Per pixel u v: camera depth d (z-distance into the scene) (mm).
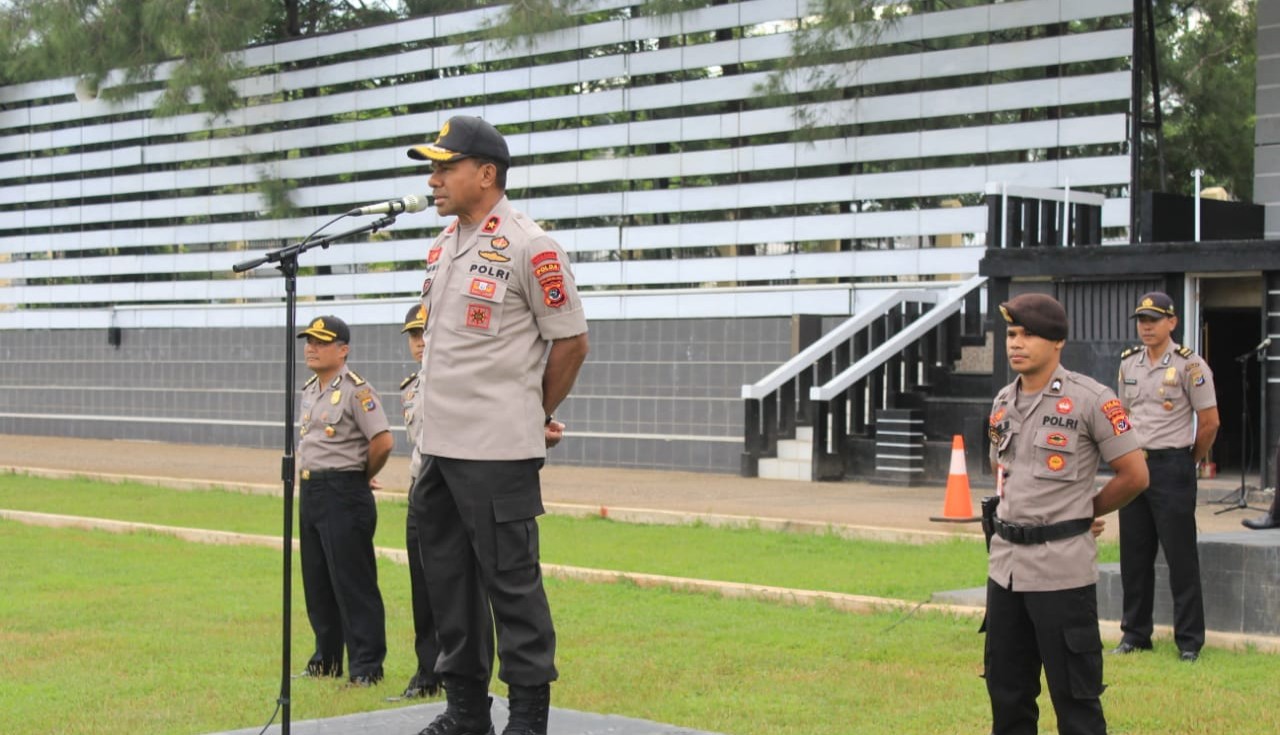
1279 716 7781
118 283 31953
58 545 15367
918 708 8070
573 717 6797
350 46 28984
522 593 5609
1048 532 6277
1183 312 17234
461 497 5613
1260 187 21641
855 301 22141
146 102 31719
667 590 12039
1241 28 24766
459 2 32312
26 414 33250
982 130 21844
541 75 26609
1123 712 7867
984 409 19391
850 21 22391
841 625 10477
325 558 8984
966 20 21953
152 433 30781
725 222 24359
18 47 31578
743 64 24359
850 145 23062
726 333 22547
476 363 5617
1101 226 20438
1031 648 6441
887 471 19812
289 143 29703
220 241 30625
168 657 9609
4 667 9250
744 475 21281
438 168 5707
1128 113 20625
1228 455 19609
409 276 27719
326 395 8922
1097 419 6301
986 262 18484
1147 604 9484
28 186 33625
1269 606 9602
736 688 8609
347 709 8172
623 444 23562
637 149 25516
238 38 29078
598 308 25391
